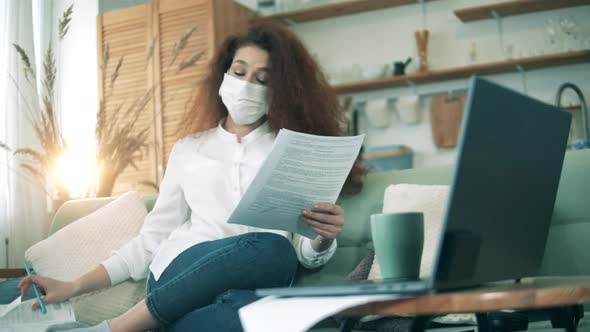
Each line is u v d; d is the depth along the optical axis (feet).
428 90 16.46
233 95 6.28
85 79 16.25
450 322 5.14
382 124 16.49
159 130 15.62
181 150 6.59
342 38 17.28
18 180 13.34
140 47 15.98
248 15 16.88
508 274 3.27
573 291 2.55
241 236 5.15
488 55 15.92
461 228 2.81
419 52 16.01
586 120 14.69
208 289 4.91
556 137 3.50
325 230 4.94
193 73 15.35
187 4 15.58
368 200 6.37
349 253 6.25
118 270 6.03
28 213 13.46
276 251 5.09
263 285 5.08
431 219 5.66
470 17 15.87
